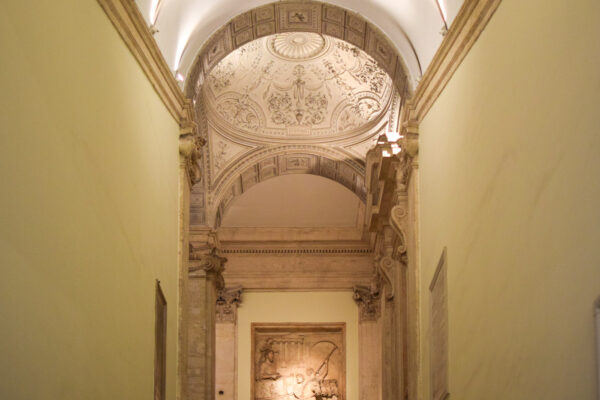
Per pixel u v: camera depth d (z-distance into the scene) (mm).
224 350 19828
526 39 6289
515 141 6426
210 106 16406
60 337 5605
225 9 11039
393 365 14742
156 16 8891
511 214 6441
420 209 10000
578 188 5219
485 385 6977
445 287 8453
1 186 4746
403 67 10969
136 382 7594
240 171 17094
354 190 18094
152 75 8594
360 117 16953
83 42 6383
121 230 7230
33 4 5352
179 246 9805
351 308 20406
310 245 20531
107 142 6906
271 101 16844
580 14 5301
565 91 5484
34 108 5281
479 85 7531
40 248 5293
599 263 4918
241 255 20531
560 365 5441
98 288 6492
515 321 6266
